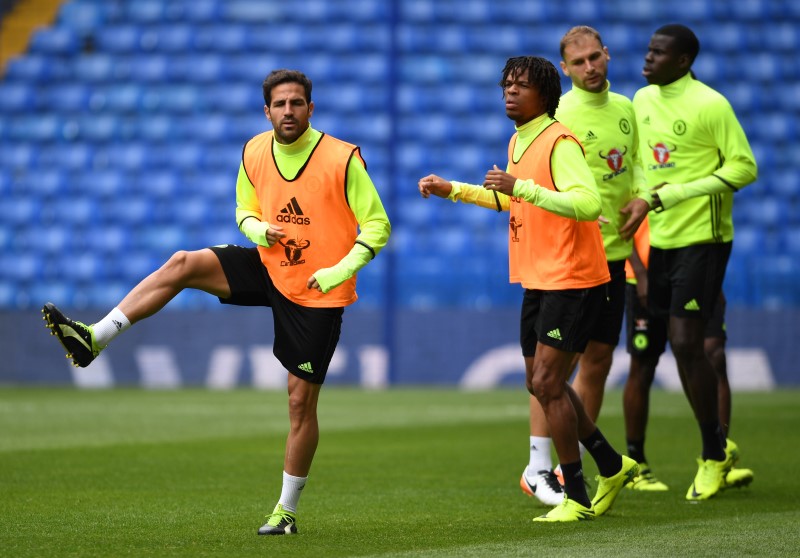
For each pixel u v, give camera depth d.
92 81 77.12
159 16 79.00
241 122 74.12
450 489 23.36
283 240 18.05
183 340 60.50
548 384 18.97
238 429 37.31
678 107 23.33
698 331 22.62
